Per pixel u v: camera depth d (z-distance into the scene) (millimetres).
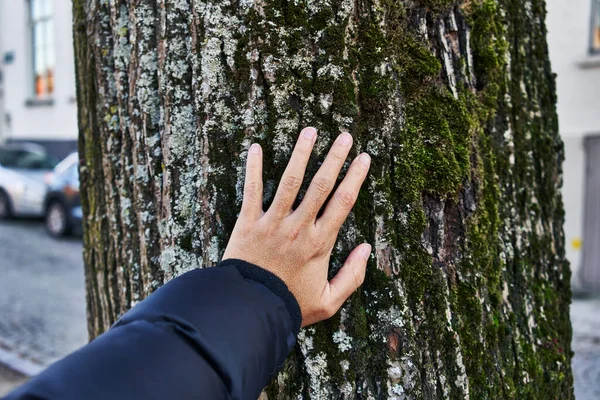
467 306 967
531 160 1104
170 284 768
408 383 928
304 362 927
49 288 4742
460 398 949
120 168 1078
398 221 937
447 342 947
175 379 687
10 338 3678
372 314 934
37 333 3770
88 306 1244
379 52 920
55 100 8922
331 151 830
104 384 667
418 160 938
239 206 931
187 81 963
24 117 9617
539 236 1114
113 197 1098
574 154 4598
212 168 938
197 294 750
